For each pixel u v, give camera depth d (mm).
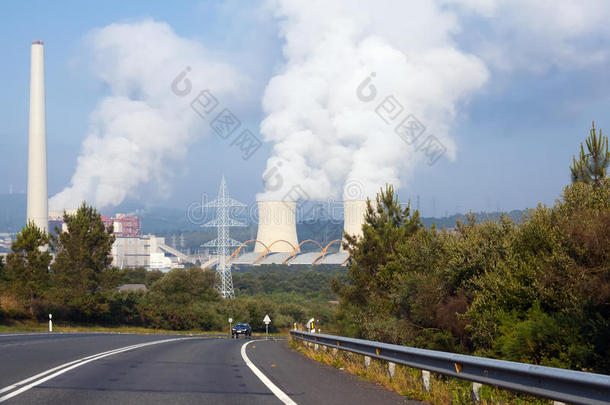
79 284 61750
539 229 15938
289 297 124188
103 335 34594
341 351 17109
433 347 20578
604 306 13414
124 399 8727
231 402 8727
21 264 53562
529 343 13680
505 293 15727
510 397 9125
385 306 26969
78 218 62531
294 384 11156
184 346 24953
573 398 6176
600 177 16203
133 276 138125
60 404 8133
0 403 8141
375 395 9750
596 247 13461
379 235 30094
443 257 22672
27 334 31625
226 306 94562
